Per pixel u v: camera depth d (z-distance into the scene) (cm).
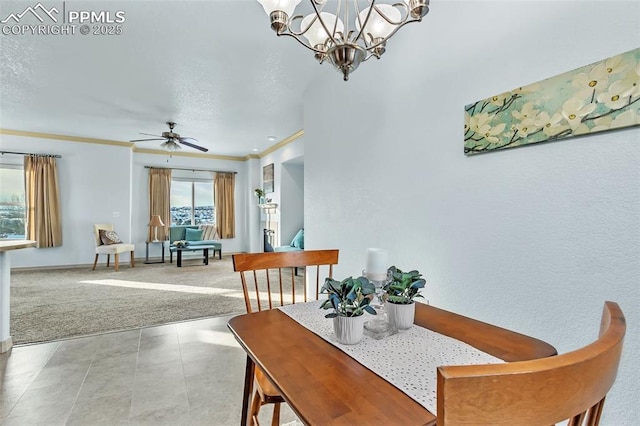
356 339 94
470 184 172
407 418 60
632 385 114
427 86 199
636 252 112
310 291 343
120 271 580
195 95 381
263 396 114
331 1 213
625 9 114
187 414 167
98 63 300
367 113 255
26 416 165
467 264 174
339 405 64
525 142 145
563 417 42
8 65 304
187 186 779
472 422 38
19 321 310
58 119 482
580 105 126
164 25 239
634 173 112
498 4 158
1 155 552
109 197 635
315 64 301
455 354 87
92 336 273
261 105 414
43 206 573
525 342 96
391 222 230
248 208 807
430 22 197
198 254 778
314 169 338
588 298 125
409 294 109
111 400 179
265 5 122
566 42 131
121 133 573
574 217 129
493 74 160
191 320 314
